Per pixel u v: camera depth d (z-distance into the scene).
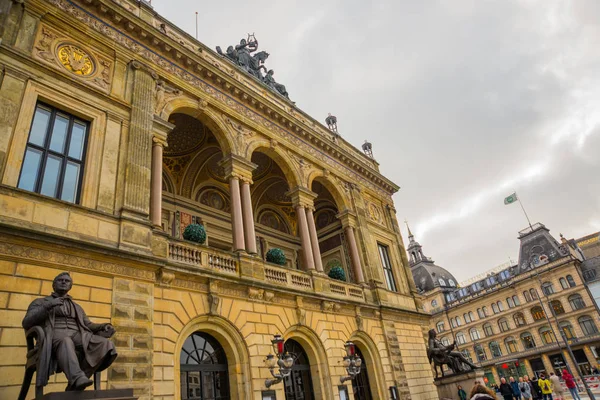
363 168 28.89
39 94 13.07
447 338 82.50
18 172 11.66
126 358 11.39
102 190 13.29
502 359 72.75
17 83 12.54
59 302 7.95
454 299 85.06
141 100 15.95
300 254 28.89
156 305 13.12
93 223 12.41
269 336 16.33
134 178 14.16
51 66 13.69
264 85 24.59
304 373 18.20
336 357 19.05
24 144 12.10
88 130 14.16
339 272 23.33
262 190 27.75
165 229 21.62
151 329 12.31
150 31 17.38
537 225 77.44
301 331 18.20
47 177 12.52
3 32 12.77
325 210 28.94
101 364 8.02
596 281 67.69
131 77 16.20
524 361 70.12
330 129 31.28
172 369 12.74
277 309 17.30
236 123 20.44
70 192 12.87
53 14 14.51
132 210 13.49
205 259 15.58
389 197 31.64
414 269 97.44
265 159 25.66
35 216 11.24
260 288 16.62
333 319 20.05
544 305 69.88
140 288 12.58
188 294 14.26
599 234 89.12
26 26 13.60
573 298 67.56
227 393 14.89
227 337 15.19
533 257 74.38
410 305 26.86
